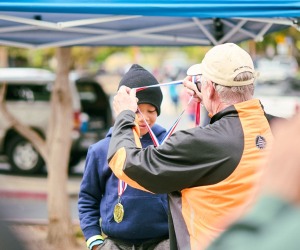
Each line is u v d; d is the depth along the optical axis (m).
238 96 6.89
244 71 6.84
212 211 6.64
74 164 31.62
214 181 6.62
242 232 2.86
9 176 31.20
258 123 6.75
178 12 9.47
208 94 7.02
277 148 2.96
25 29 13.41
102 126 31.53
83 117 30.86
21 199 26.00
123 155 6.96
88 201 8.98
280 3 9.52
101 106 31.64
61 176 18.91
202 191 6.68
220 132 6.65
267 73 56.03
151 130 8.74
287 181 2.87
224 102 6.93
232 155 6.57
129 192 8.50
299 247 2.76
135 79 8.84
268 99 38.59
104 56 77.88
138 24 13.81
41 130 31.19
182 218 6.90
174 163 6.68
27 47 15.60
